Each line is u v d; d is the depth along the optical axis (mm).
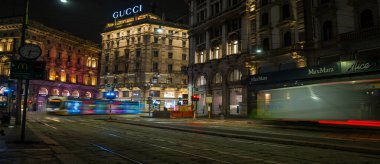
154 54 72875
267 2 37938
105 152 10375
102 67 79750
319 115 18781
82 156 9562
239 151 10938
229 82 44062
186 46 75938
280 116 21828
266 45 37688
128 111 61719
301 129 21125
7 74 65062
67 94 77500
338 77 17891
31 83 67625
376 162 8883
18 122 21562
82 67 82625
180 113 42219
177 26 75125
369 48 25391
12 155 8969
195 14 53656
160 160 9023
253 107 25094
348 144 12062
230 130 19812
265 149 11516
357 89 16797
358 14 26844
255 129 21250
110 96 59031
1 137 13438
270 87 23188
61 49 76062
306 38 31891
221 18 46094
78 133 17547
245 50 41188
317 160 9203
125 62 75438
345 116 17219
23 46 11258
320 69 19094
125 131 19328
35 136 14125
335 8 28859
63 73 76500
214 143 13273
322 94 18781
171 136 16328
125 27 76062
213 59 47250
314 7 30984
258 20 38906
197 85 52250
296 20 33250
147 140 14219
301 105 20141
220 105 45156
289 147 12141
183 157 9570
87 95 83875
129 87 73000
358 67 16781
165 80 72625
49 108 48531
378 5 25125
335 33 28766
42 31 69812
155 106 70562
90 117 43781
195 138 15359
